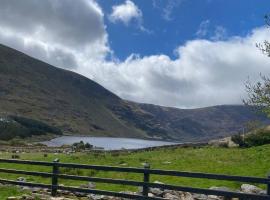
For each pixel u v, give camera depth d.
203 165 36.91
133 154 51.38
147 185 19.67
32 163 23.38
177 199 23.42
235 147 52.75
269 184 16.97
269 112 30.59
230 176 17.66
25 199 21.06
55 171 22.62
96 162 41.09
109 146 175.62
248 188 25.66
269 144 46.12
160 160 41.62
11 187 24.52
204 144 58.34
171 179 30.94
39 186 23.08
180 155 46.16
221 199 24.22
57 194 22.94
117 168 20.50
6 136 177.12
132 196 20.08
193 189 18.52
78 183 29.81
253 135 51.88
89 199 22.16
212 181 29.44
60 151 78.12
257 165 35.34
